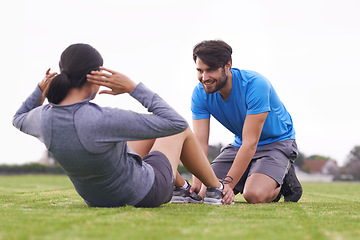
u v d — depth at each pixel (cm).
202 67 312
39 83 214
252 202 321
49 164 2327
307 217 204
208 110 365
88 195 214
